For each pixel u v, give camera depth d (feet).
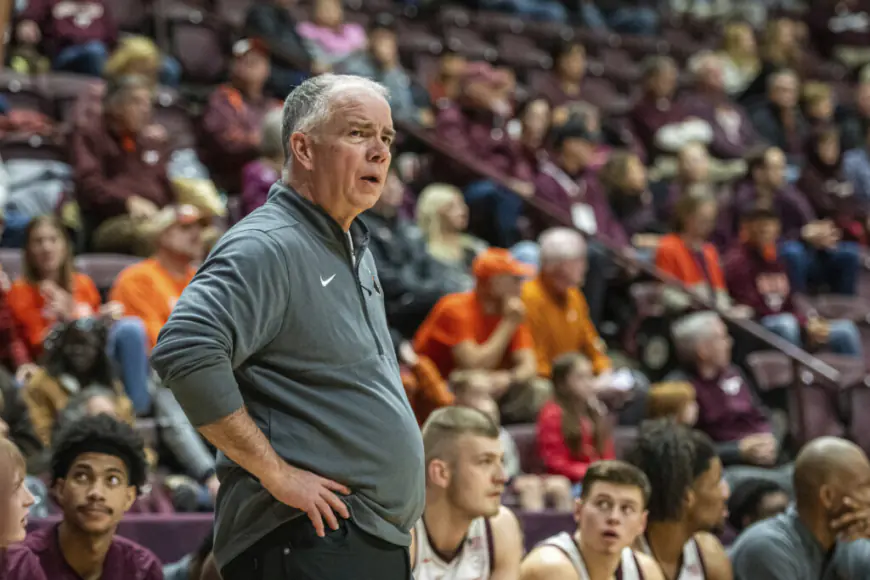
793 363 46.47
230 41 59.00
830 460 25.81
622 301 50.88
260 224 15.39
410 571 16.16
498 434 22.93
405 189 52.13
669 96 68.64
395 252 45.70
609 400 42.68
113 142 45.14
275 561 15.17
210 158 50.01
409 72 66.39
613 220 56.03
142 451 22.41
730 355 48.88
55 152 47.34
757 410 43.75
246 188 46.29
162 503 31.55
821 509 25.93
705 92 70.44
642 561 25.05
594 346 44.93
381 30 60.34
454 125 54.90
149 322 37.60
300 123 15.85
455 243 48.55
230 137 49.60
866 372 51.21
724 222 59.06
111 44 56.34
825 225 59.00
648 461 26.18
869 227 65.26
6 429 27.37
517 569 23.63
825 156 67.21
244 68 51.39
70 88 52.49
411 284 45.06
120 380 34.22
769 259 53.16
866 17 88.94
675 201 58.65
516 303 40.91
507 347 41.70
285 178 16.10
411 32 71.61
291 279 15.17
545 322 43.83
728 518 32.14
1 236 43.21
